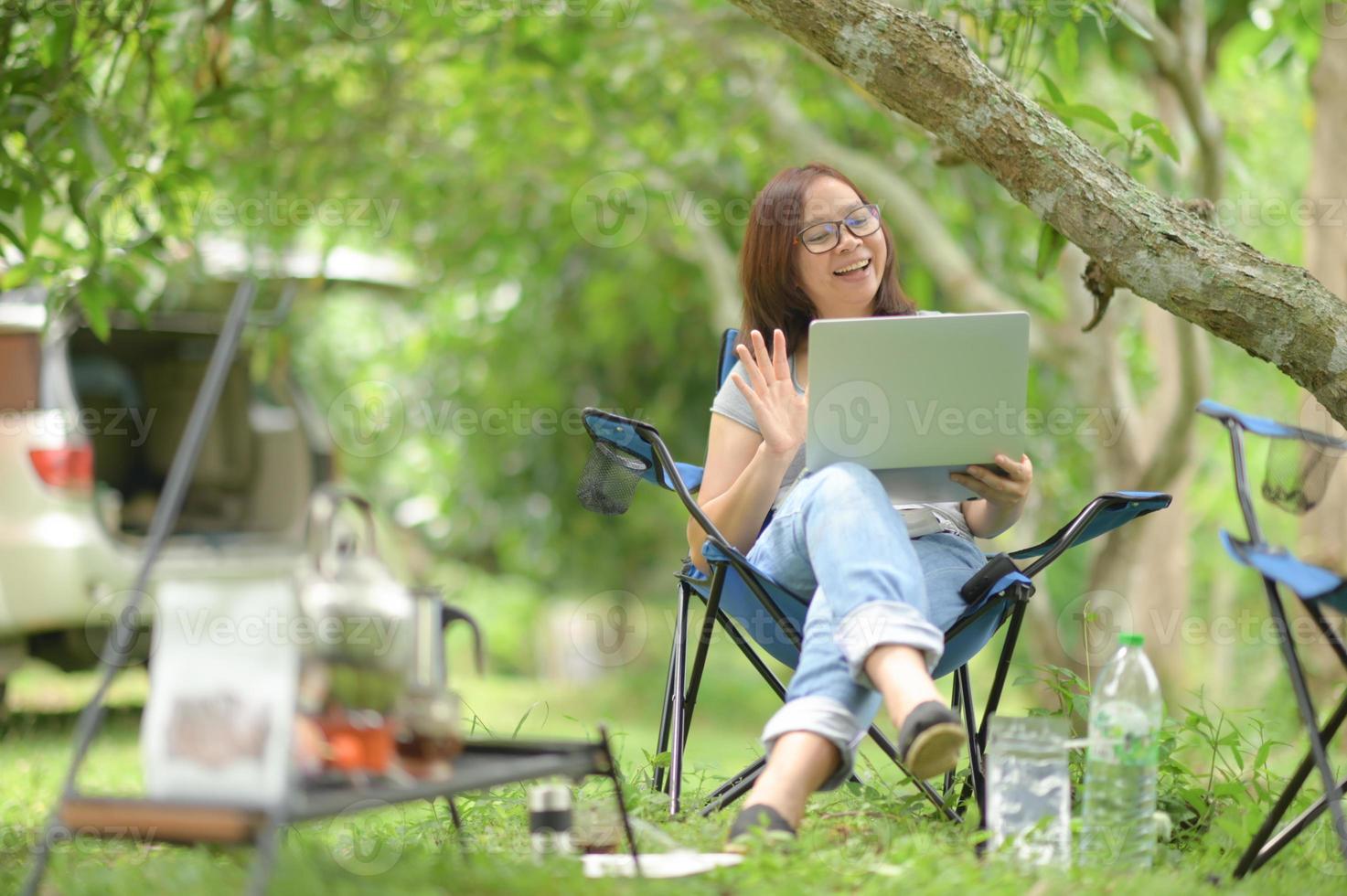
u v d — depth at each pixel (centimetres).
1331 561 521
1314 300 248
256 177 621
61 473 493
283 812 156
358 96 679
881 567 218
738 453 269
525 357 888
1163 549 702
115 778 365
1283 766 404
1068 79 373
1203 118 485
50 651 503
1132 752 226
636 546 990
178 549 537
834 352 238
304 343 1003
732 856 206
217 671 165
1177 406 567
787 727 216
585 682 993
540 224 763
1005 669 252
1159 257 254
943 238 632
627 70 663
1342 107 531
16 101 336
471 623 193
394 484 1015
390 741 167
